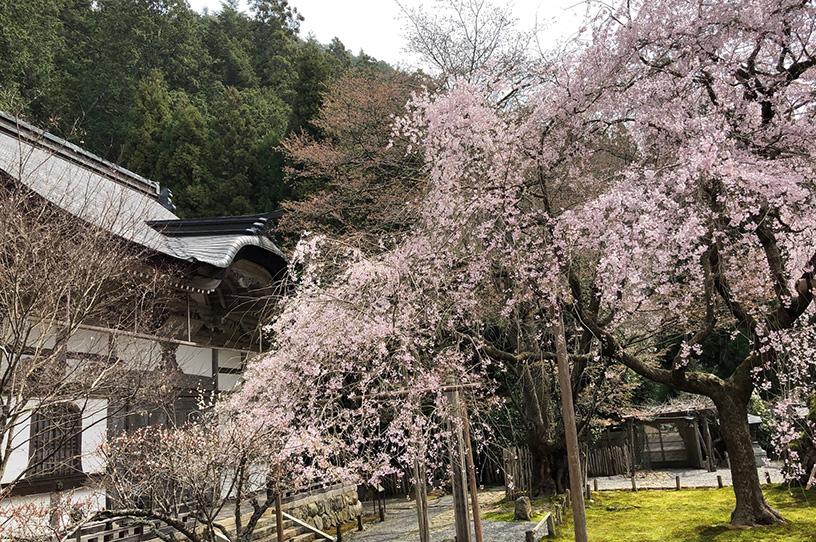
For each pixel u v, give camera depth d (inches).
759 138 258.7
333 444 287.7
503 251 273.1
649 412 765.9
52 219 293.0
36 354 245.4
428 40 629.3
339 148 739.4
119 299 341.4
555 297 283.9
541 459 549.6
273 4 1701.5
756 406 783.7
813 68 253.0
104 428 360.5
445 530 452.8
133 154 999.0
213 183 981.8
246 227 485.4
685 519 402.6
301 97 985.5
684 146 250.4
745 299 332.8
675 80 265.0
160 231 459.2
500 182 273.4
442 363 303.0
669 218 241.1
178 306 445.1
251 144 1027.3
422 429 316.8
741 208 239.8
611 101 273.7
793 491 446.9
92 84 1111.0
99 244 300.0
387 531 480.1
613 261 234.5
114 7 1317.7
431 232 288.0
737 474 349.7
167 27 1380.4
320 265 304.3
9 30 888.3
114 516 243.6
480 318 336.8
